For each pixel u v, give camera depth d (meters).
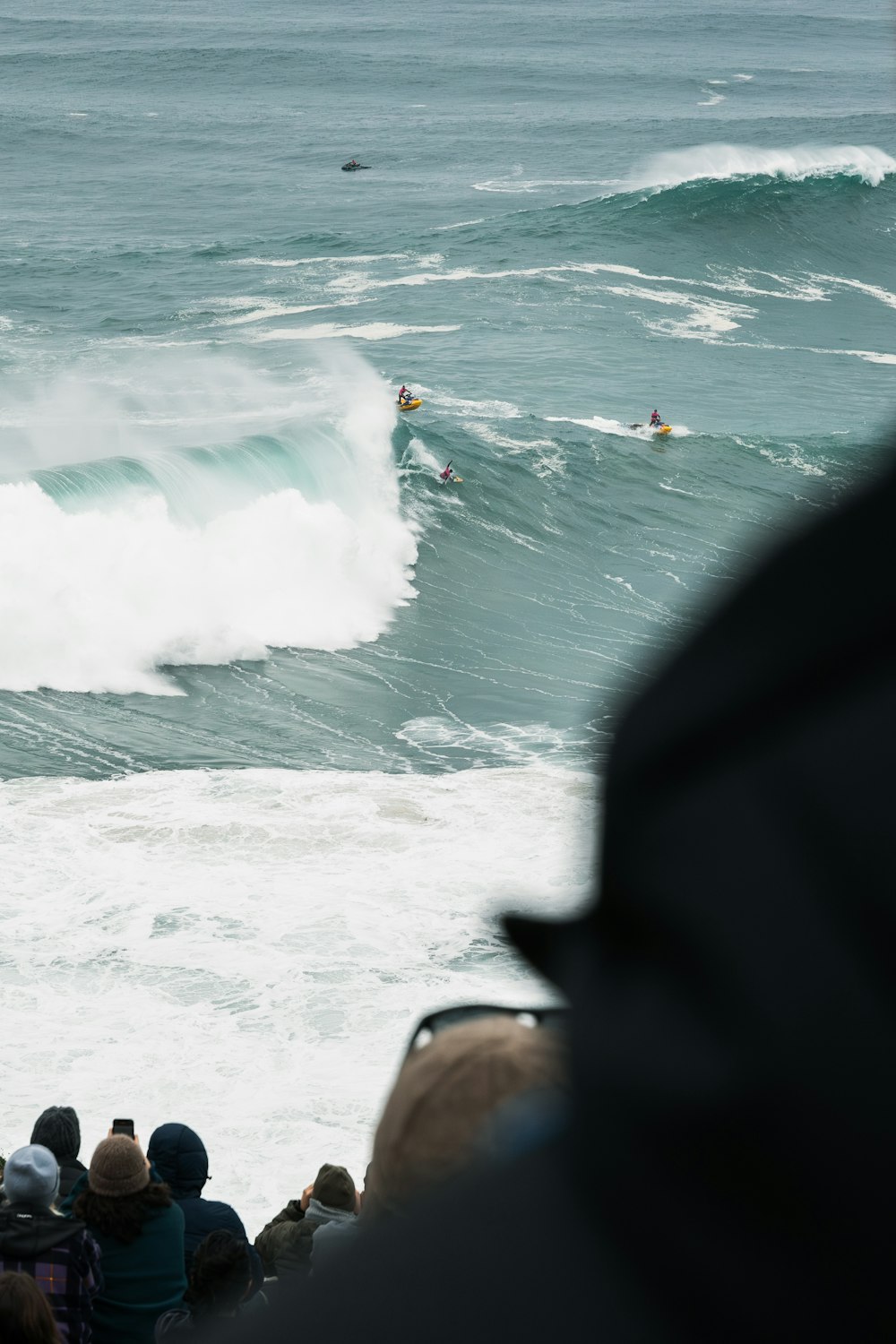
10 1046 54.69
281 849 72.38
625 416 177.50
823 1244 1.64
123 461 115.94
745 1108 1.69
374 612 115.50
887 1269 1.61
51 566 100.88
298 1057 54.44
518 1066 2.78
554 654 111.00
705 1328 1.67
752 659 1.76
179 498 115.88
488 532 133.50
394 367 197.50
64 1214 24.77
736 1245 1.67
